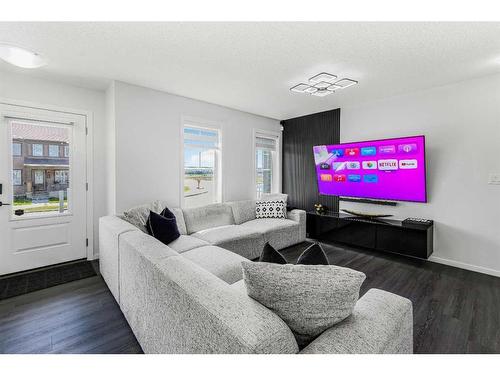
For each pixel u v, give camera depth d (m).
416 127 3.36
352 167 3.88
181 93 3.43
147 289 1.42
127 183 3.07
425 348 1.62
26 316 1.94
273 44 2.10
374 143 3.56
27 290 2.37
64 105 3.05
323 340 0.87
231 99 3.72
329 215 4.09
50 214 3.00
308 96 3.57
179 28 1.87
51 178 3.01
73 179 3.15
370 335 0.91
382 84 3.08
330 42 2.07
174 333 1.12
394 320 1.02
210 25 1.84
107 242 2.34
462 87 2.99
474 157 2.93
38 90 2.88
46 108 2.93
